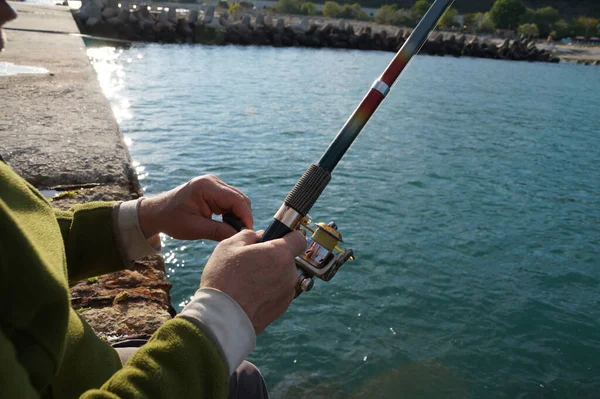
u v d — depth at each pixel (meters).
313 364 3.70
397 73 1.20
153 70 17.83
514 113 15.75
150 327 2.03
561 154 10.98
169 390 0.74
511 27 82.81
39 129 4.39
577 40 77.06
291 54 29.12
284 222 1.09
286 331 4.00
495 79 26.38
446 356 3.91
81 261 1.27
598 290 5.13
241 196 1.30
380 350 3.89
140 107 11.58
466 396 3.53
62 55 9.48
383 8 71.56
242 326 0.84
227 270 0.87
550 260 5.72
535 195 8.02
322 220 6.21
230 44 32.09
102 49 23.38
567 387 3.71
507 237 6.23
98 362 0.95
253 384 1.11
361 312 4.34
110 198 3.26
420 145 10.49
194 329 0.79
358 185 7.58
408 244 5.72
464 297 4.75
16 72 7.28
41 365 0.71
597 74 35.41
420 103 16.08
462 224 6.48
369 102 1.17
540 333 4.32
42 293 0.69
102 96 6.04
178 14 34.03
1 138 4.03
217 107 12.23
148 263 2.48
